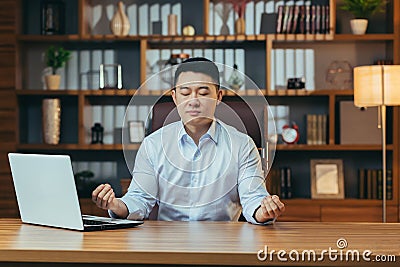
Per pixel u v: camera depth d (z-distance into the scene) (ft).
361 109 18.52
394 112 18.26
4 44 18.49
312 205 18.30
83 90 18.60
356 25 18.45
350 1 18.58
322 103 19.33
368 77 16.28
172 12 19.33
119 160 19.53
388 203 18.25
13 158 8.34
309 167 19.31
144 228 8.00
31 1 19.44
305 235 7.47
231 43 19.17
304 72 19.29
